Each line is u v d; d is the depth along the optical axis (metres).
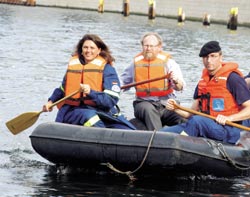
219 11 55.72
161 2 60.19
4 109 15.95
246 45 35.66
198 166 10.46
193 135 11.02
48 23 45.25
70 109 11.38
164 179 10.70
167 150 10.12
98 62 11.40
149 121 12.23
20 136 13.39
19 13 55.09
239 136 11.22
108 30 41.53
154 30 43.84
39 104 16.88
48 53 27.94
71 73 11.45
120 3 63.22
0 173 10.84
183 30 45.50
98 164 10.67
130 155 10.28
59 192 9.84
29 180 10.47
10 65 23.73
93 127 10.72
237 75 11.23
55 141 10.65
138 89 12.61
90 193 9.83
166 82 12.55
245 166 10.94
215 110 11.27
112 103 11.26
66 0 67.25
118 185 10.29
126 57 27.03
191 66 25.31
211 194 10.01
